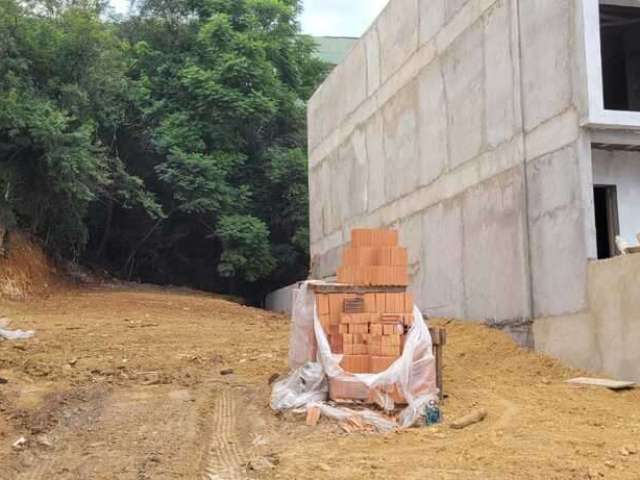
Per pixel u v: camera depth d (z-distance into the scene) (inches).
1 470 258.7
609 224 503.5
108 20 1212.5
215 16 1194.6
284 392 347.3
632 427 307.3
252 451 279.9
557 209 468.8
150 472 254.7
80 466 263.9
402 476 240.1
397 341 342.0
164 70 1211.9
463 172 599.2
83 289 944.9
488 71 559.8
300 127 1314.0
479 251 569.0
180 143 1142.3
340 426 313.3
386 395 334.0
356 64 885.8
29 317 647.8
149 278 1286.9
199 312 789.9
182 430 312.7
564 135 462.6
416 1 702.5
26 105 795.4
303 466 254.1
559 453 264.2
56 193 867.4
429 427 314.3
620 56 660.7
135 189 1072.2
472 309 579.2
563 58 464.4
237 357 483.2
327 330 353.7
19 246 845.2
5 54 834.8
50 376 407.8
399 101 746.2
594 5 446.0
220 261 1202.0
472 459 259.0
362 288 359.3
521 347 500.1
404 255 366.3
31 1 893.2
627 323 403.5
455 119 615.2
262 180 1248.2
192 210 1129.4
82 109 906.1
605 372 421.1
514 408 346.9
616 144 462.9
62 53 886.4
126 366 440.5
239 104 1144.8
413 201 705.6
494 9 551.5
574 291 449.4
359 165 873.5
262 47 1218.6
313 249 1073.5
